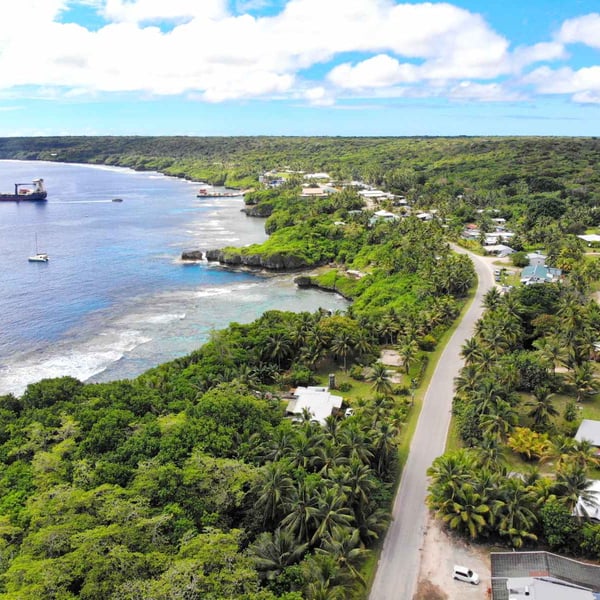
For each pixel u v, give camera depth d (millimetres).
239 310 146875
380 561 56406
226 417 72562
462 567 54094
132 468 63406
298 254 190375
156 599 43281
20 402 82250
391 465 70312
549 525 56781
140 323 136250
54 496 56969
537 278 142375
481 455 65750
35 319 138375
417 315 118500
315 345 104375
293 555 51719
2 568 48656
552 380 89750
